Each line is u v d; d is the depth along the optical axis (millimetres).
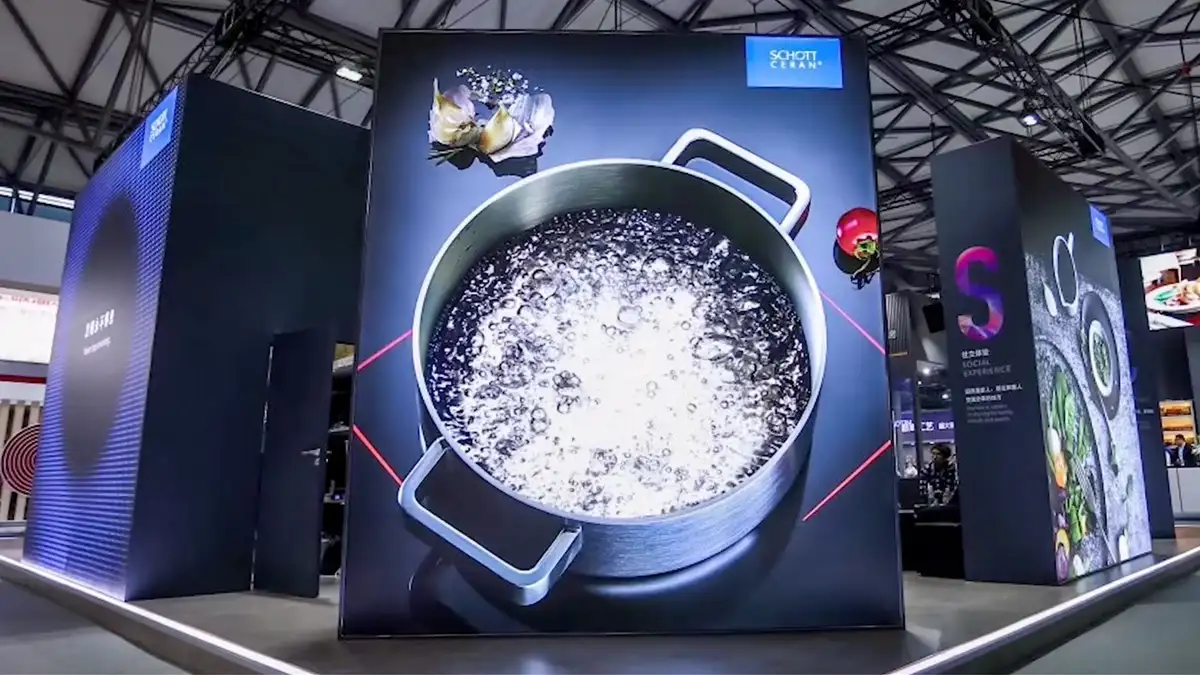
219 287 4590
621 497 3064
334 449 5613
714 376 3180
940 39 6730
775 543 3082
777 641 2887
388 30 3336
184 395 4379
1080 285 5648
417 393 3066
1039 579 4578
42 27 6453
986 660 2797
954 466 6398
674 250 3273
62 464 5242
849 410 3189
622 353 3176
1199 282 11375
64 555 4934
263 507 4582
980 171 5078
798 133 3381
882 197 10617
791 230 3305
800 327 3238
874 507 3141
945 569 5141
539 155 3291
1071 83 7887
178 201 4473
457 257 3191
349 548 2973
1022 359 4785
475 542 2998
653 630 2986
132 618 3613
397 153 3238
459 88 3309
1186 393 11008
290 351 4633
